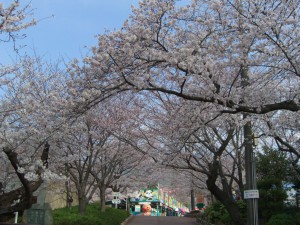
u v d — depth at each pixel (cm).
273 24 703
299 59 759
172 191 4097
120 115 1416
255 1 744
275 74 843
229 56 780
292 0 743
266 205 1388
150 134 1342
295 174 1539
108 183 2111
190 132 1045
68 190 1886
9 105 943
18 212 895
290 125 1015
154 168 1756
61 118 901
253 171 1012
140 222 2569
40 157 1084
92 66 763
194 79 829
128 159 1978
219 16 806
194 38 748
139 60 779
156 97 1230
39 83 1080
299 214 1230
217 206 2048
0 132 816
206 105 944
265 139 1412
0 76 959
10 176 1118
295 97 836
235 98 801
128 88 775
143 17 787
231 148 1436
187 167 1222
